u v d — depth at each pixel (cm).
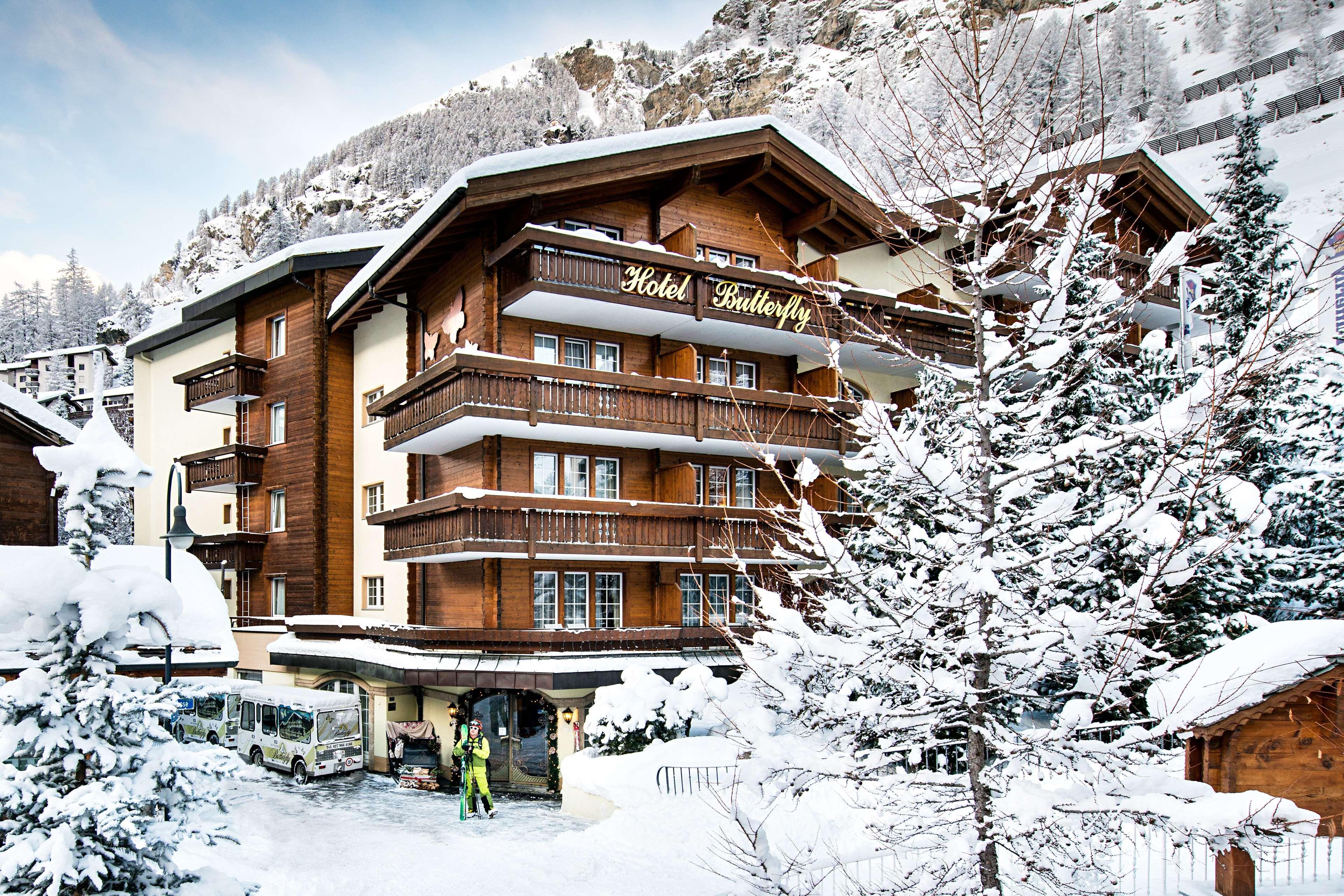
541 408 2050
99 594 862
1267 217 1930
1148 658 842
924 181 741
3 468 2298
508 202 2052
